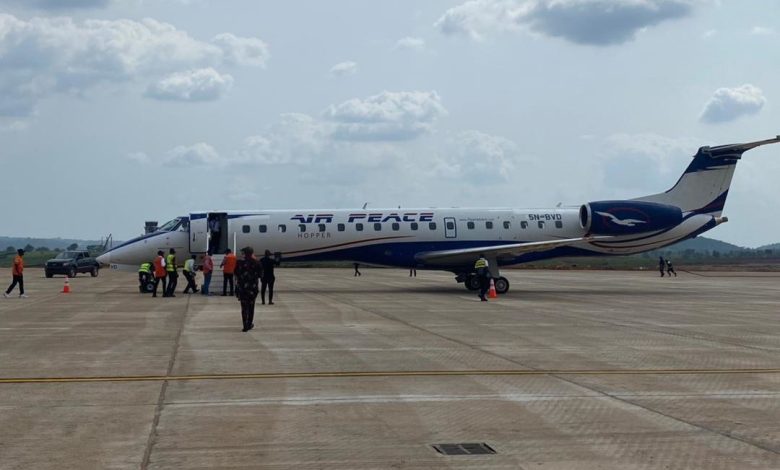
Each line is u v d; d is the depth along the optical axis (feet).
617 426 31.27
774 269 295.28
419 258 116.88
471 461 26.32
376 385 39.99
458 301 99.40
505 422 31.91
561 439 29.19
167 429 30.40
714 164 123.85
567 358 49.70
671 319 77.41
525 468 25.57
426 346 55.06
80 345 54.90
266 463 25.95
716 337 62.03
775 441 29.01
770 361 48.93
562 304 96.99
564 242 111.96
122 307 87.81
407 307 88.89
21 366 45.52
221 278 110.63
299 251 115.44
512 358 49.60
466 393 37.96
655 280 182.39
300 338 59.36
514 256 119.03
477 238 118.42
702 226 122.72
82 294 112.78
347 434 29.84
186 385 39.73
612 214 117.29
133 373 43.24
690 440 29.12
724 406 35.12
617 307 92.94
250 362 47.32
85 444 28.14
